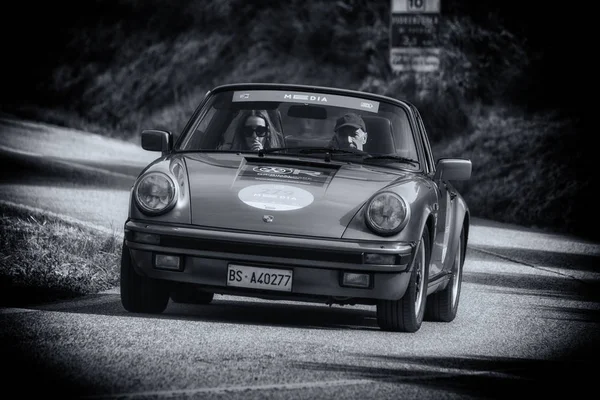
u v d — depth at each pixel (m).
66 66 111.69
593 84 79.06
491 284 29.12
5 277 22.61
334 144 21.12
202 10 111.75
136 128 96.38
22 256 24.67
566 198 59.06
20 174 52.53
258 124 21.22
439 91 82.44
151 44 110.75
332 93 21.88
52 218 32.53
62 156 65.12
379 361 15.89
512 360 16.88
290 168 19.56
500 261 35.47
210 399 12.59
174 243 18.31
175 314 19.91
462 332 20.12
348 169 19.77
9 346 15.59
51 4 120.44
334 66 100.94
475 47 88.62
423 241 19.45
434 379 14.73
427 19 83.25
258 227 18.19
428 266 19.86
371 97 21.88
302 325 19.58
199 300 22.20
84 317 18.69
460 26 91.44
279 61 103.62
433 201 19.84
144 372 14.05
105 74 108.12
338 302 18.80
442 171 21.27
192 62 105.81
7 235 27.14
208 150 20.66
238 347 16.31
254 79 101.81
